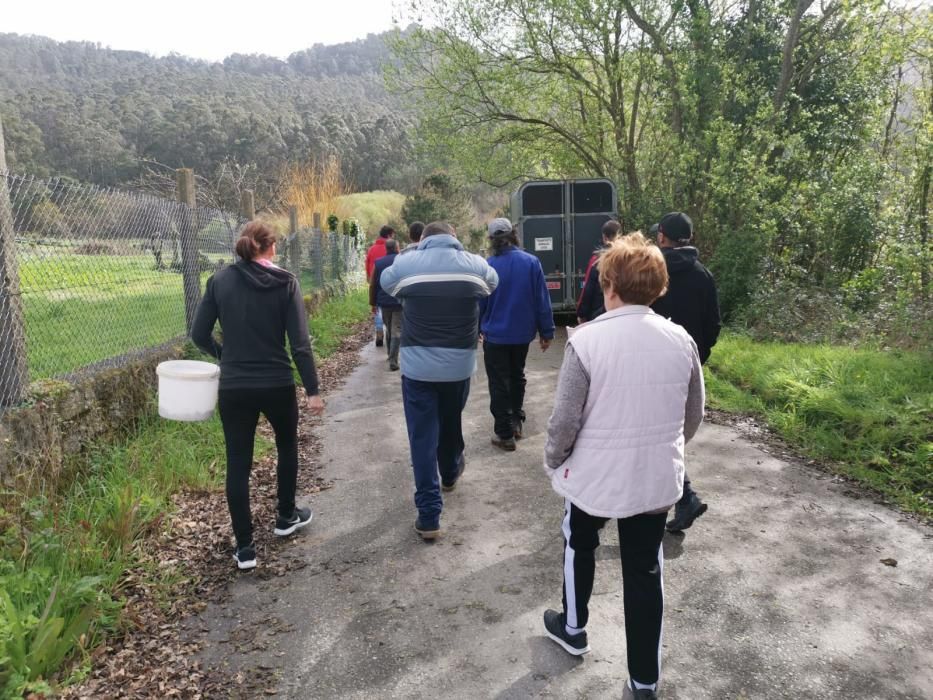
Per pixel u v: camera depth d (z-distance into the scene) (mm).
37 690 2582
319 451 5812
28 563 3297
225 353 3670
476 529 4203
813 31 14156
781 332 10234
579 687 2721
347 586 3551
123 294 5883
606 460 2404
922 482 4785
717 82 13320
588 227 12023
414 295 4004
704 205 13445
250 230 3746
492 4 15078
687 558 3768
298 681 2801
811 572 3598
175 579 3574
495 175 18422
